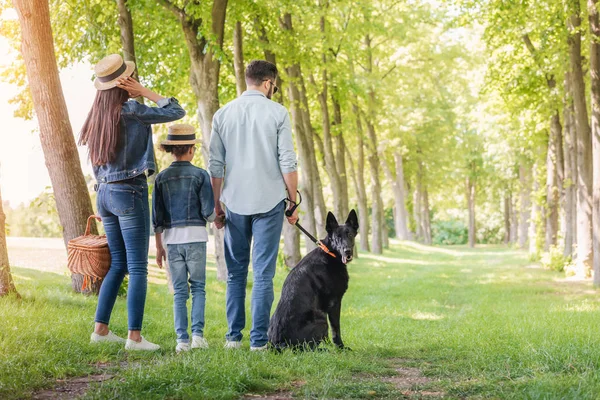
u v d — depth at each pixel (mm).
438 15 30188
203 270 6332
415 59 34312
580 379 4688
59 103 10820
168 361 5082
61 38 15539
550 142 28844
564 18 19938
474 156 51531
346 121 27531
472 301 15086
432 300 15250
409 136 39438
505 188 56219
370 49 31422
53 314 8055
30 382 4457
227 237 6129
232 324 6191
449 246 64875
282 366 5301
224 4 14906
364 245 37312
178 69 18125
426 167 49375
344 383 4777
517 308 13117
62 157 10867
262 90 6215
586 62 23750
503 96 25844
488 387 4676
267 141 6008
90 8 14688
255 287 6039
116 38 15195
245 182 5988
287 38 19938
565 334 7922
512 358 6125
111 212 6023
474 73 32719
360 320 10758
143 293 6105
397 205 49781
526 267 28859
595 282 18781
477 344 7367
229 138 6074
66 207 10867
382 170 52125
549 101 25031
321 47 21750
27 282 12258
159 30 17344
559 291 17750
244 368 4863
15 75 15023
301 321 6316
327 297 6508
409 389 4773
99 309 6254
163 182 6258
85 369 5125
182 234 6215
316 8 20016
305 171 23266
